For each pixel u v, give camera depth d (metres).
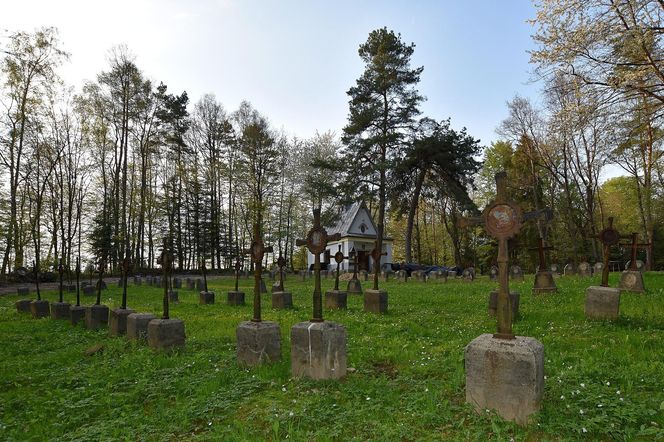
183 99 49.66
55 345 10.24
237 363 7.28
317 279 6.56
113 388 6.43
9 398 6.32
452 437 4.14
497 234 5.12
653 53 12.44
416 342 8.52
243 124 50.41
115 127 41.91
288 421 4.65
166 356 8.12
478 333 9.09
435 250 66.12
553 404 4.68
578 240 44.81
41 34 30.61
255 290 7.55
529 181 42.84
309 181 38.16
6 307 19.81
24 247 32.16
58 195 31.42
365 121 35.75
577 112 13.70
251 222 49.59
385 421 4.61
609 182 52.53
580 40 12.78
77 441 4.60
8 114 31.00
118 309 11.09
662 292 13.70
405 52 38.25
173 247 49.53
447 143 35.16
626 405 4.47
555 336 8.39
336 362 6.19
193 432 4.76
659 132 19.23
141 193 46.69
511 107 38.97
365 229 51.12
